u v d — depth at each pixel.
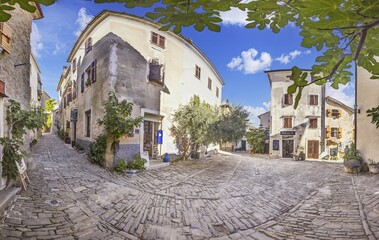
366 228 5.68
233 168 14.19
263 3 1.15
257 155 26.39
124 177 9.56
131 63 11.92
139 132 11.92
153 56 13.70
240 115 15.80
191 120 14.25
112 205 6.61
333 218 6.50
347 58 1.58
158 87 13.85
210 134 14.12
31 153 12.84
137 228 5.50
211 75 21.75
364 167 13.00
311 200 8.36
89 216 5.77
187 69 16.77
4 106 6.55
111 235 5.05
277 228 5.96
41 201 6.16
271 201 8.17
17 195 6.28
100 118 11.60
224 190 9.06
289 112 24.50
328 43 1.52
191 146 16.02
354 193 8.86
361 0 0.90
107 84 11.09
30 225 4.98
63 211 5.81
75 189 7.36
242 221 6.38
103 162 10.65
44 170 9.05
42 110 8.98
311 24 1.04
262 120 33.78
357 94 13.54
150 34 13.45
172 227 5.70
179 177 10.54
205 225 5.96
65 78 23.95
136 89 12.12
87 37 14.65
